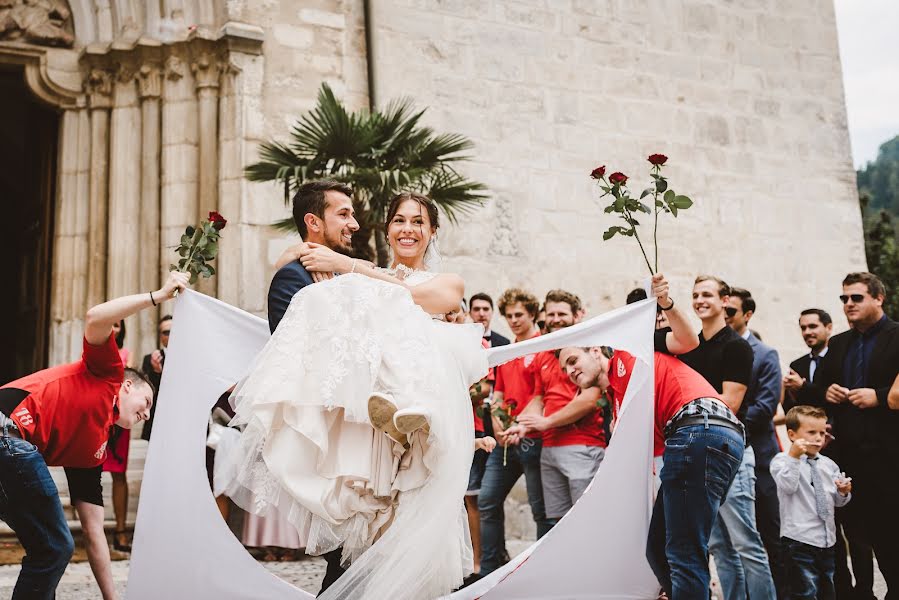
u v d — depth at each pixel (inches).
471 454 134.2
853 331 219.3
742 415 194.1
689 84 432.1
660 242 414.3
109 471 278.8
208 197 348.5
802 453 205.5
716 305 188.4
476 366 139.0
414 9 379.2
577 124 404.5
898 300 721.6
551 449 224.7
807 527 203.3
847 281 217.5
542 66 400.8
